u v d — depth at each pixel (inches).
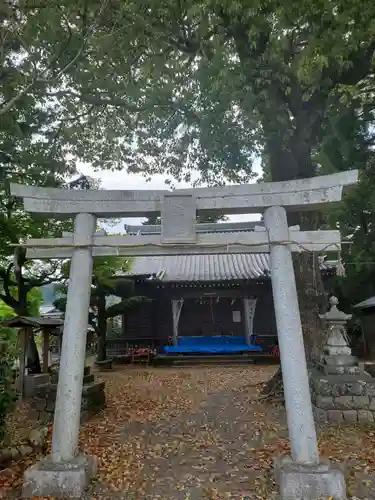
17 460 239.1
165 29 377.1
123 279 822.5
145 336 922.1
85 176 491.5
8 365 246.2
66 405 199.9
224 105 390.6
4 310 701.9
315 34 301.3
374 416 299.0
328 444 256.5
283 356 201.9
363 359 709.9
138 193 227.8
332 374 313.4
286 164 406.3
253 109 357.1
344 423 296.0
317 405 310.0
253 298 876.6
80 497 186.7
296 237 220.5
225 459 244.8
